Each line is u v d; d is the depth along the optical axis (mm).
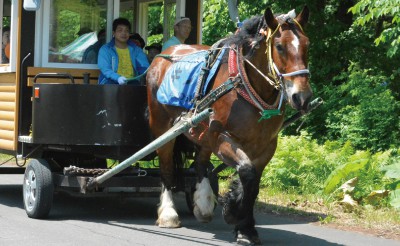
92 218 8609
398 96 14758
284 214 8898
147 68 8977
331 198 9398
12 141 8922
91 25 9141
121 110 8312
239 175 6641
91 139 8281
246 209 6746
